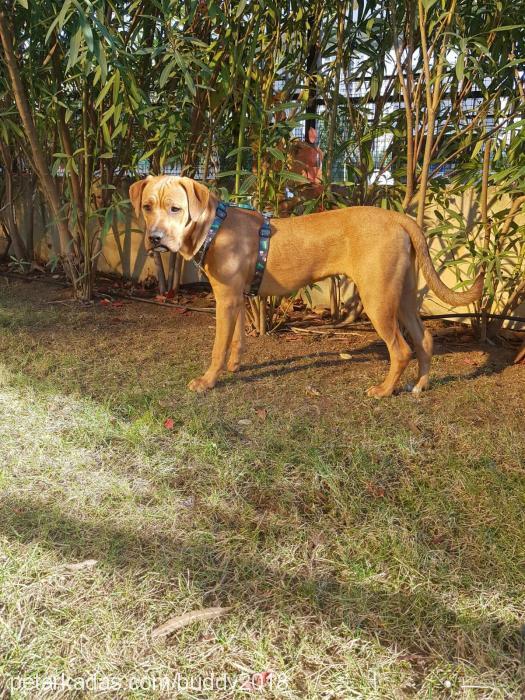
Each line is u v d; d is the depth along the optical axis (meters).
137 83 2.46
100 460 1.41
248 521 1.20
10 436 1.48
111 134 2.72
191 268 3.20
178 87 2.47
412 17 2.05
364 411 1.71
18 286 3.16
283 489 1.32
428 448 1.51
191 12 2.06
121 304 2.88
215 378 1.86
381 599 1.01
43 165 2.70
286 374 2.00
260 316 2.39
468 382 1.94
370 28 2.21
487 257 2.08
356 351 2.24
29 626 0.93
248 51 2.14
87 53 2.04
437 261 2.58
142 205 1.66
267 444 1.49
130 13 2.49
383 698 0.83
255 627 0.94
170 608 0.98
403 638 0.94
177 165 2.83
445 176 2.44
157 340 2.33
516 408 1.74
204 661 0.88
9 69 2.40
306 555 1.11
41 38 2.52
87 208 2.72
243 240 1.74
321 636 0.93
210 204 1.69
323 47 2.31
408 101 2.05
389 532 1.17
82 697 0.83
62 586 1.01
